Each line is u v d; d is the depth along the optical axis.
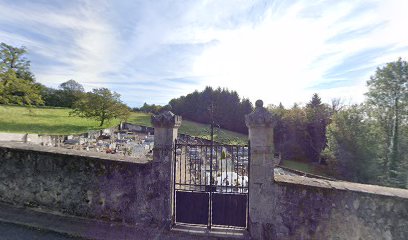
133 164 4.59
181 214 4.67
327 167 24.22
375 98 21.80
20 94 27.72
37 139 18.98
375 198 3.76
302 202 4.05
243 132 26.62
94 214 4.68
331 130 22.62
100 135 28.50
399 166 18.31
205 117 23.97
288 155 30.39
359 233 3.80
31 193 4.94
